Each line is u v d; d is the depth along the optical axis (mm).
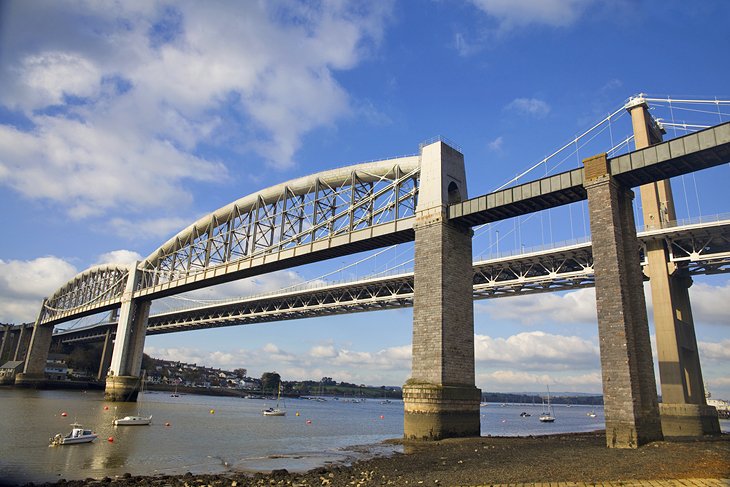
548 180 47094
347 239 64688
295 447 53656
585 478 25969
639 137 68688
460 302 51250
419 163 59500
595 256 41250
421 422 47094
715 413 58531
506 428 103062
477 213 51281
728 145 38688
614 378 37438
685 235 61406
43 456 43219
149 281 114812
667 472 26359
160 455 45719
